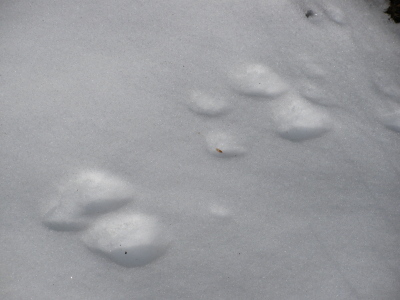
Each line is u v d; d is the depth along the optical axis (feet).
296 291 3.59
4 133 4.01
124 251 3.69
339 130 4.13
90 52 4.36
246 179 3.91
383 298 3.58
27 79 4.22
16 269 3.61
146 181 3.90
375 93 4.32
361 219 3.79
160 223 3.77
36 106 4.11
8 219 3.74
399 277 3.63
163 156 3.98
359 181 3.93
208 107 4.19
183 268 3.64
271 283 3.60
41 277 3.59
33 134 4.02
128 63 4.33
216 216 3.79
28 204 3.79
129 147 4.00
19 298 3.54
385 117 4.21
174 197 3.85
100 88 4.20
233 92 4.26
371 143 4.09
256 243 3.71
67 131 4.04
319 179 3.92
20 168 3.90
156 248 3.70
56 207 3.79
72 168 3.92
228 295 3.57
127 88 4.22
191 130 4.09
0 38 4.38
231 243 3.71
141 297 3.56
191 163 3.97
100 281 3.59
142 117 4.12
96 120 4.09
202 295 3.57
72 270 3.62
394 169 3.99
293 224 3.77
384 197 3.87
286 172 3.94
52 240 3.69
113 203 3.83
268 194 3.86
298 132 4.12
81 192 3.85
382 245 3.72
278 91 4.28
